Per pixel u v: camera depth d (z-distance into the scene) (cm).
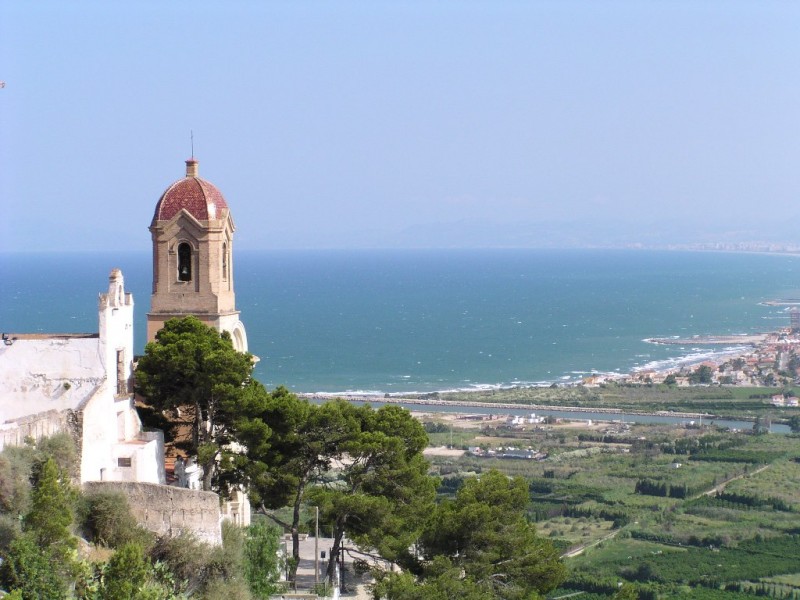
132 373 12412
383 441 12750
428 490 13162
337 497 12375
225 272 14912
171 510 10619
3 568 8825
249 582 11006
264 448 12294
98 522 10300
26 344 11488
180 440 12900
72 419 10931
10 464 9619
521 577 12400
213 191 14762
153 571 9744
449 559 12294
